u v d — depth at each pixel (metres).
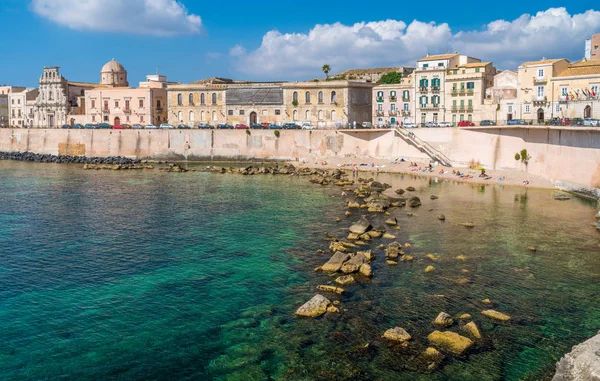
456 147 103.88
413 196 76.44
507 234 53.62
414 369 28.17
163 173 110.06
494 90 114.69
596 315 34.22
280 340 31.48
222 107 145.50
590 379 24.00
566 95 95.75
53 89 164.00
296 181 96.50
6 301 37.41
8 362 29.42
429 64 127.25
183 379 27.95
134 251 49.16
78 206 71.00
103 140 139.25
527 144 90.25
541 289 38.59
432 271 42.38
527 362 28.75
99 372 28.58
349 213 64.62
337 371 28.19
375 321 33.47
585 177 76.12
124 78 191.12
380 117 130.75
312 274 42.31
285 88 139.25
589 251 47.56
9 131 150.38
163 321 34.16
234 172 110.50
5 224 60.19
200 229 57.34
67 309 36.06
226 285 40.12
